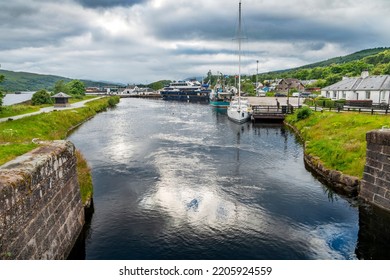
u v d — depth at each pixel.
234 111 57.03
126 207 17.97
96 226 15.82
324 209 17.83
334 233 15.24
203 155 30.36
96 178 22.98
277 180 22.78
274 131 45.97
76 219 14.64
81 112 60.47
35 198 10.34
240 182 22.31
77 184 15.28
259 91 135.75
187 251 13.66
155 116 70.38
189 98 139.00
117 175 23.70
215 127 51.19
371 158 17.22
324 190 20.77
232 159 28.83
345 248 13.98
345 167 21.45
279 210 17.67
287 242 14.41
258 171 25.00
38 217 10.51
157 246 14.06
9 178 9.27
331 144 26.33
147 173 24.23
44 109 56.25
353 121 32.16
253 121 55.75
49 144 14.36
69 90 105.81
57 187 12.45
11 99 109.69
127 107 101.50
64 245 12.77
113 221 16.33
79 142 36.56
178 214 17.09
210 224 16.00
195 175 23.84
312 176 23.73
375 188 16.89
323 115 40.34
